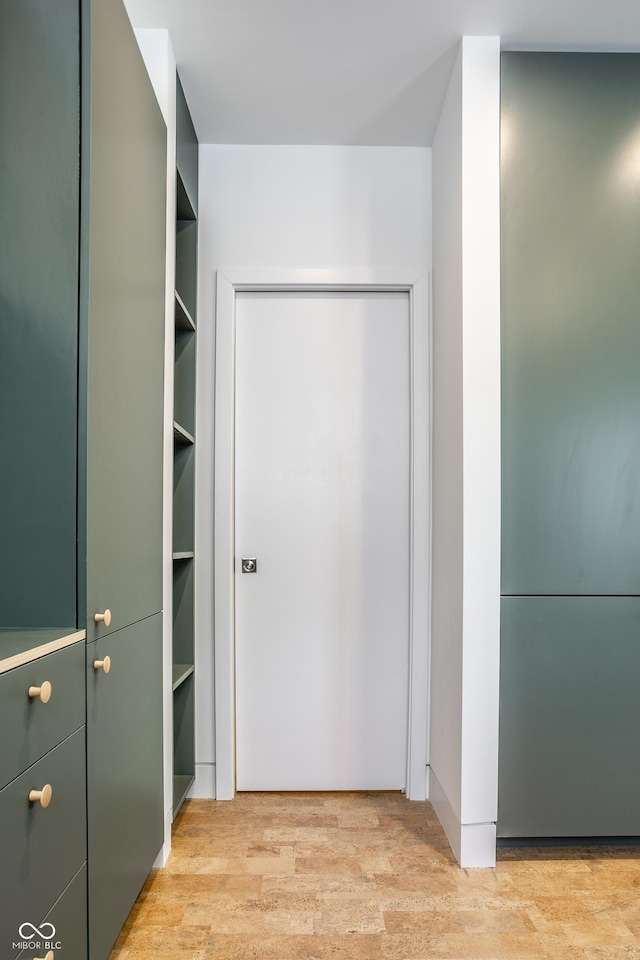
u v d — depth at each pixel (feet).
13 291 4.94
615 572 7.77
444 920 6.47
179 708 9.37
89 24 4.94
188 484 9.45
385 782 9.67
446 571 8.50
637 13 7.23
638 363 7.84
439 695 8.84
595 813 7.73
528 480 7.73
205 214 9.67
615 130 7.89
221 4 7.00
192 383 9.47
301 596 9.71
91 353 4.95
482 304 7.71
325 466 9.76
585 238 7.83
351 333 9.76
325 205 9.70
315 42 7.61
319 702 9.66
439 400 9.02
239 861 7.60
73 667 4.63
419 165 9.74
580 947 6.08
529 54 7.83
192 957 5.89
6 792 3.64
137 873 6.23
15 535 4.87
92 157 4.97
